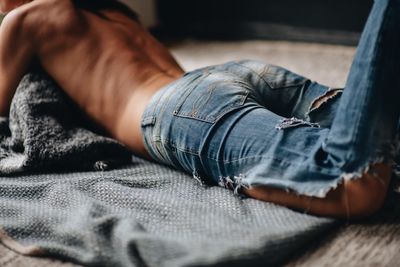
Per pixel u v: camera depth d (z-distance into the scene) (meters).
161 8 3.17
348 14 2.64
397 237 1.02
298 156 1.05
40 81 1.41
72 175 1.32
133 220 1.06
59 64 1.42
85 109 1.42
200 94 1.21
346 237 1.03
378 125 0.97
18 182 1.28
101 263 0.98
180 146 1.21
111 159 1.35
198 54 2.74
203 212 1.10
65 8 1.42
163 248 0.95
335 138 1.00
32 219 1.12
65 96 1.44
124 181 1.25
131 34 1.48
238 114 1.15
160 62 1.47
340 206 1.03
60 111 1.40
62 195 1.20
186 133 1.19
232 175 1.15
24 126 1.34
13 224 1.11
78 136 1.36
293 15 2.79
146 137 1.29
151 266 0.94
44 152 1.30
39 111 1.36
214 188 1.21
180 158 1.24
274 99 1.29
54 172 1.34
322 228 1.03
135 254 0.97
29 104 1.36
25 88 1.39
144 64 1.42
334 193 1.02
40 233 1.10
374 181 1.00
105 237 1.02
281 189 1.05
